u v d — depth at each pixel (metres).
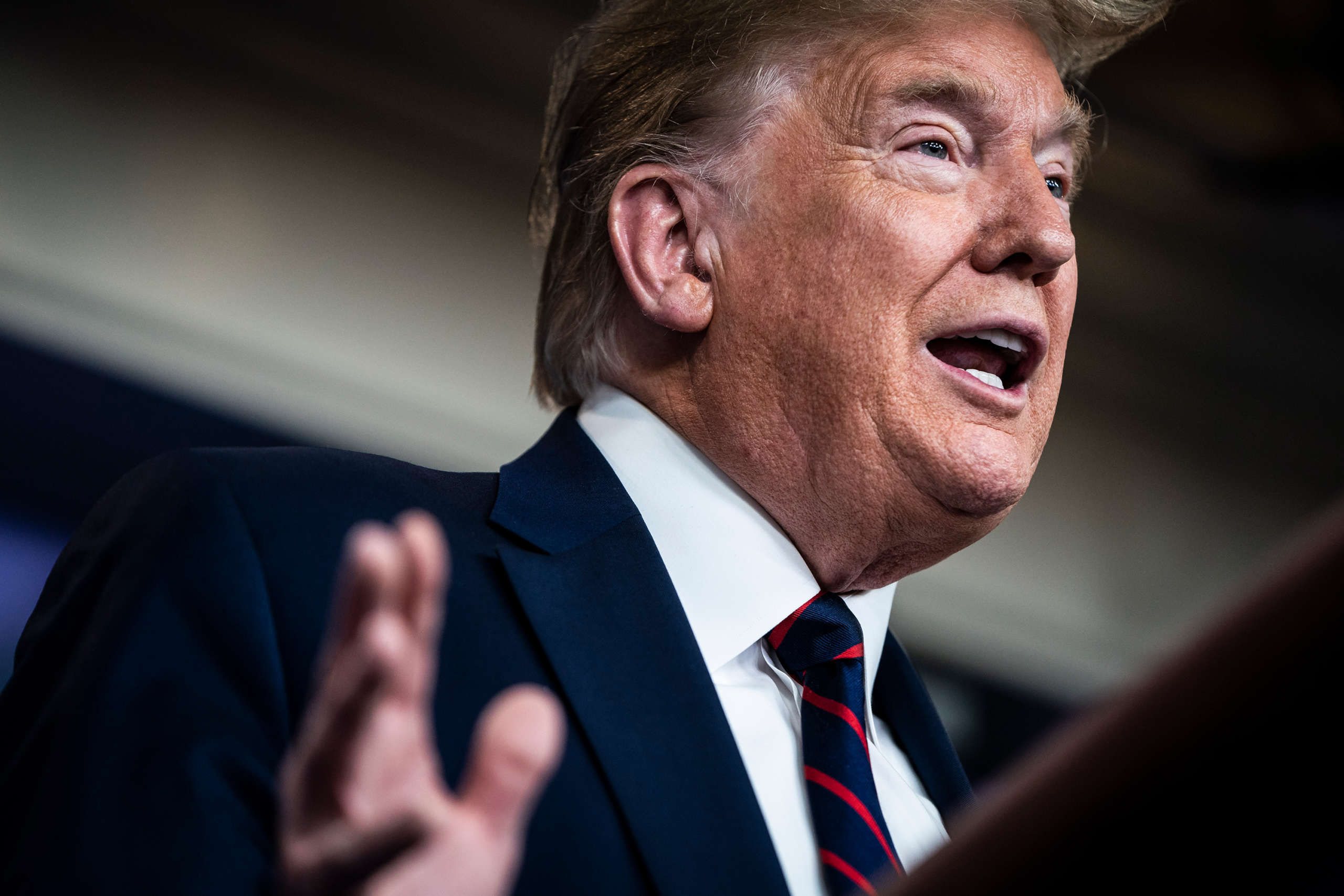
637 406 1.20
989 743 4.57
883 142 1.16
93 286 3.11
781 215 1.16
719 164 1.20
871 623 1.21
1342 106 4.22
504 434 3.69
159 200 3.26
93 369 3.12
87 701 0.80
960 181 1.15
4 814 0.79
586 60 1.38
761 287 1.15
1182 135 4.51
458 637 0.92
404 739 0.47
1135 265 4.95
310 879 0.48
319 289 3.48
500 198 3.88
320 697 0.48
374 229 3.61
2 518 2.95
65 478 3.08
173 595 0.85
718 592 1.10
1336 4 3.87
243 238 3.38
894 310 1.11
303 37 3.54
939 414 1.11
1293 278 5.05
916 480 1.11
